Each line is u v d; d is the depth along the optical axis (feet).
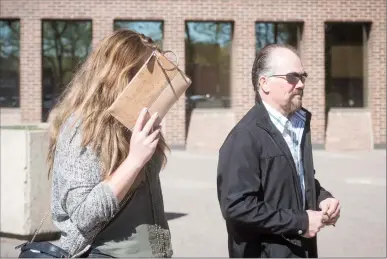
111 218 7.90
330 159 54.95
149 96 7.75
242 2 62.49
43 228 23.44
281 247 9.20
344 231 25.89
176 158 55.16
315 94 63.26
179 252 21.89
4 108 63.62
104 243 7.94
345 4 63.52
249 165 9.06
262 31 63.98
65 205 7.75
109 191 7.47
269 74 9.44
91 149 7.68
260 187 9.21
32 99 62.13
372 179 41.63
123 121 7.70
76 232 7.76
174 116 61.87
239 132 9.25
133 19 61.93
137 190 8.10
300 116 9.82
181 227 26.61
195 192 36.19
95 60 8.07
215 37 63.98
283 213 8.96
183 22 62.03
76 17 61.82
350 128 64.59
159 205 8.34
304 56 63.31
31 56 62.03
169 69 7.80
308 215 9.00
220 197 9.20
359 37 65.36
